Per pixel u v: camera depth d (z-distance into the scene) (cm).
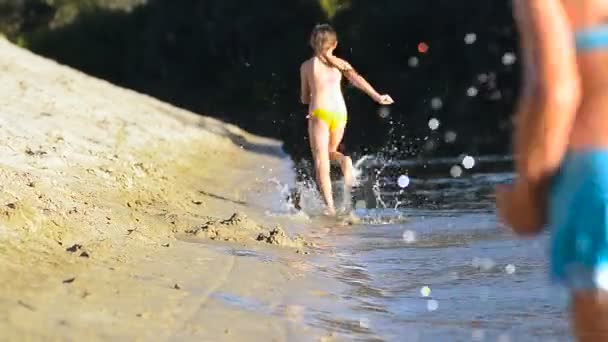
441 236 1524
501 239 1461
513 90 6347
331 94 1955
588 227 514
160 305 832
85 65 9469
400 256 1315
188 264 1049
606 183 515
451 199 2173
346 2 7762
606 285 509
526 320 927
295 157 3753
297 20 8069
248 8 8450
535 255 1294
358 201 2105
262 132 6969
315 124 1936
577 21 541
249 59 8331
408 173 3130
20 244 952
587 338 526
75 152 1780
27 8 10275
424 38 6925
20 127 1862
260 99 8025
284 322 861
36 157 1574
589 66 534
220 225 1345
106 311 776
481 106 6381
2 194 1131
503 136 5738
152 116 3189
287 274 1097
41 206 1143
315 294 1012
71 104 2530
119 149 2078
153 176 1861
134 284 891
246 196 1983
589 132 527
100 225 1153
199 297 895
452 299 1027
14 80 2647
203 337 756
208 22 8712
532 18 510
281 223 1630
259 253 1214
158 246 1131
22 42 9650
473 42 6550
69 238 1039
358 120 6612
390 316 943
